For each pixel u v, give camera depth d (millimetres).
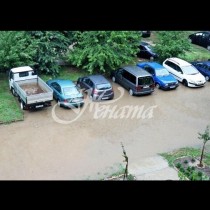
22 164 16938
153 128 20844
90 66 25531
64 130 19922
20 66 23828
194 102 24500
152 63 27500
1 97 22656
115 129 20422
